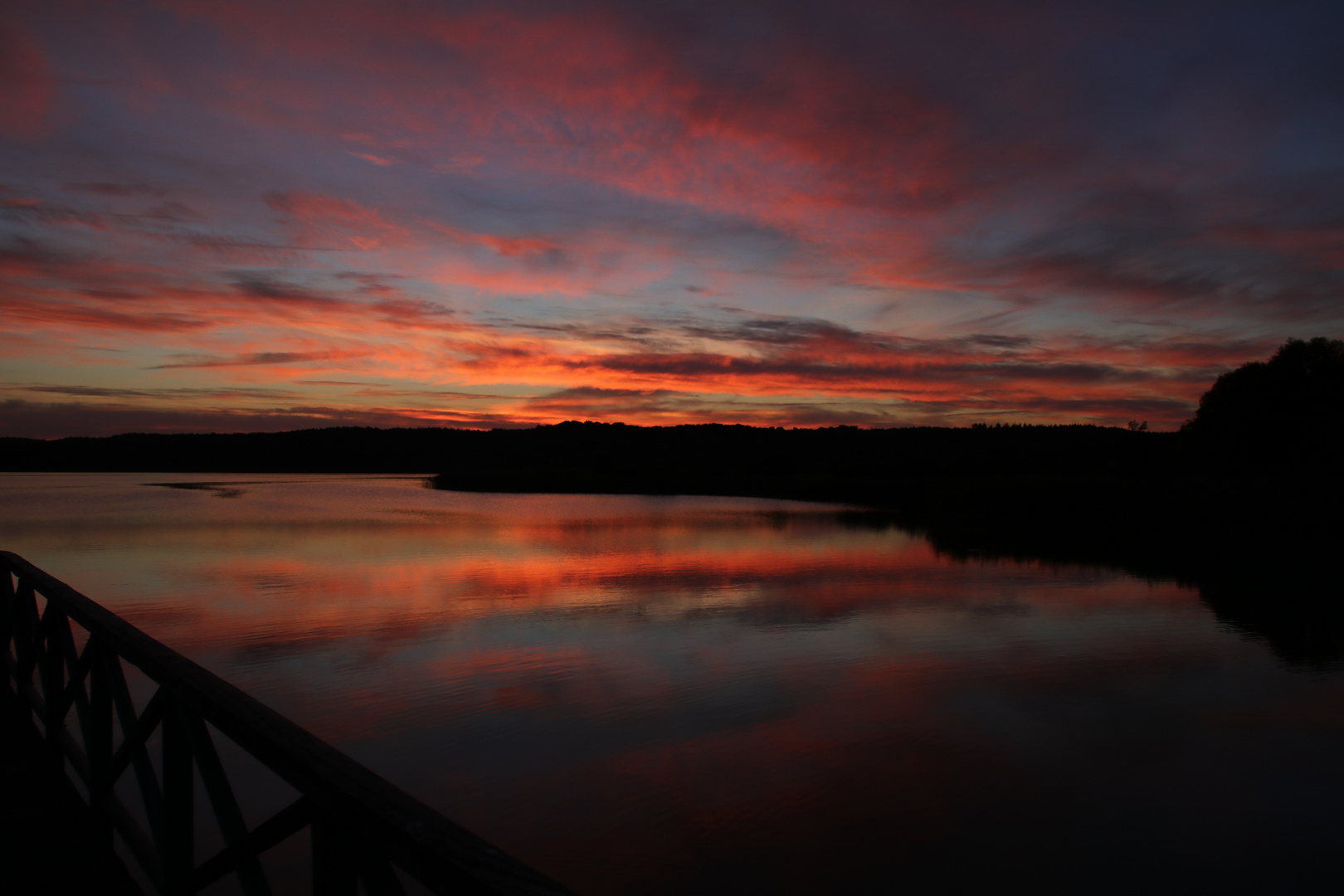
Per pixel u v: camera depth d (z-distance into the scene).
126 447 154.12
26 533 30.02
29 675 5.42
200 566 21.27
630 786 7.39
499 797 7.20
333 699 9.80
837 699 9.84
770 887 5.88
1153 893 5.83
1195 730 8.84
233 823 2.37
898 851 6.34
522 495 64.94
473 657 11.74
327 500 55.50
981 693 10.11
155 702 2.89
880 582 18.84
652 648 12.28
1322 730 8.91
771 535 30.50
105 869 3.50
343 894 1.84
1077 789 7.45
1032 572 20.52
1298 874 6.15
